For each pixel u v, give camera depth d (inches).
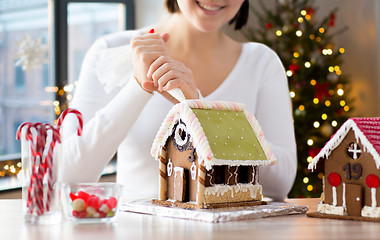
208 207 42.4
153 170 62.5
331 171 42.2
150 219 41.2
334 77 154.8
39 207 38.3
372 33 171.5
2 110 131.0
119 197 40.1
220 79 64.9
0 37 130.0
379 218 39.2
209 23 55.5
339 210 41.5
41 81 141.1
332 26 173.2
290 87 145.7
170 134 45.2
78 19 146.7
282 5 161.3
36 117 139.6
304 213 45.0
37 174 38.4
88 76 64.4
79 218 38.8
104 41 66.0
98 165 55.7
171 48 64.3
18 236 33.7
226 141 43.5
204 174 42.5
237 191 44.8
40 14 140.3
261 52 68.4
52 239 32.7
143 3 154.2
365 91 173.8
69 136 60.0
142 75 52.0
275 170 60.1
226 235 33.9
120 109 53.9
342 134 41.2
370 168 40.1
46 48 128.4
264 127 65.6
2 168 120.6
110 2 149.3
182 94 49.2
